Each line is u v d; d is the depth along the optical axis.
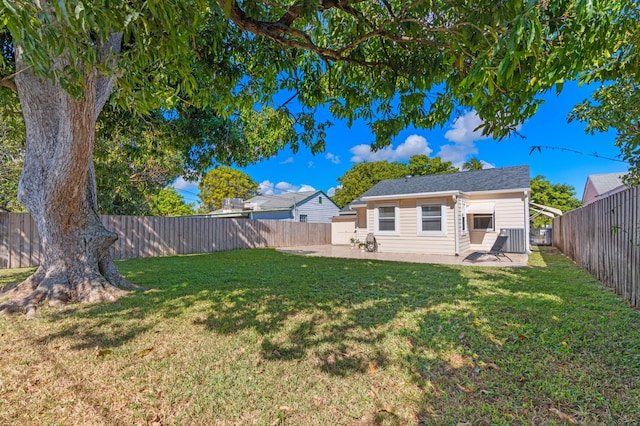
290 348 2.66
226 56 3.48
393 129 3.77
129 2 1.84
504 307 3.85
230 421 1.72
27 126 3.98
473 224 12.45
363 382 2.13
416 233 11.70
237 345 2.71
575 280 5.64
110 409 1.80
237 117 8.60
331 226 19.59
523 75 2.03
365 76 3.66
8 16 1.36
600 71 2.55
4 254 7.58
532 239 18.55
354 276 6.21
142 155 9.73
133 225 10.23
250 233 14.56
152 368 2.29
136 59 2.05
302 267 7.62
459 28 2.14
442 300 4.23
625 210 4.20
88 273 4.25
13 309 3.57
